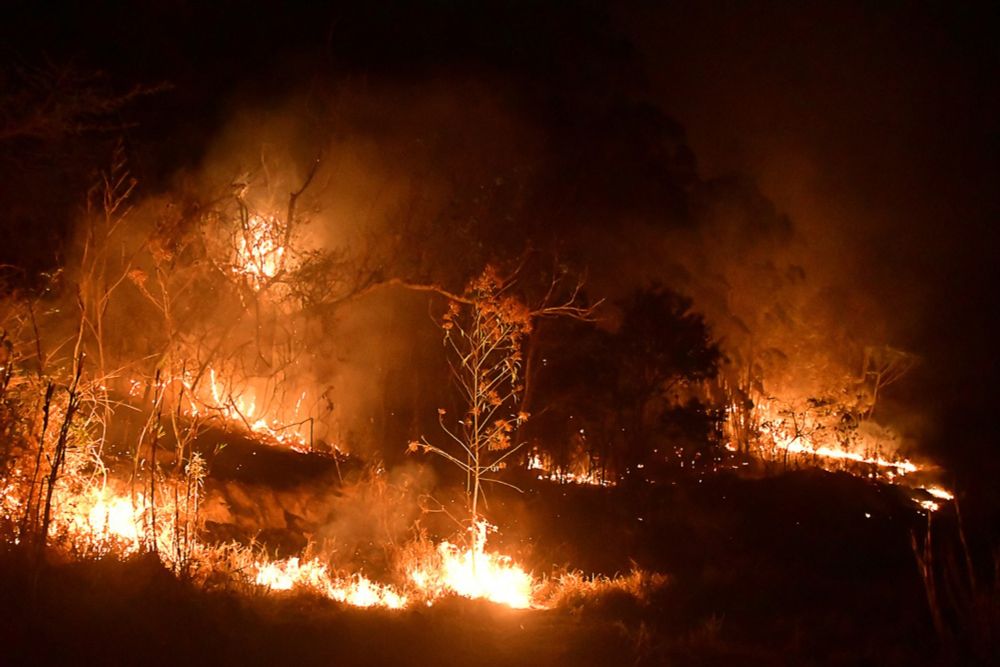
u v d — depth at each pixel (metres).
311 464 14.02
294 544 11.39
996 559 8.25
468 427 19.00
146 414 12.36
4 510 7.78
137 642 6.31
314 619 7.83
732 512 19.17
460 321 18.06
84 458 8.91
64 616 6.43
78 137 13.71
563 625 9.08
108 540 8.28
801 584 12.55
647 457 21.20
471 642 7.88
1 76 12.99
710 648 8.41
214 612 7.23
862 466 26.75
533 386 19.75
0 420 8.09
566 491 18.36
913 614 9.93
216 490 11.50
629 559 14.34
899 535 19.42
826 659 8.34
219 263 14.38
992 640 7.70
